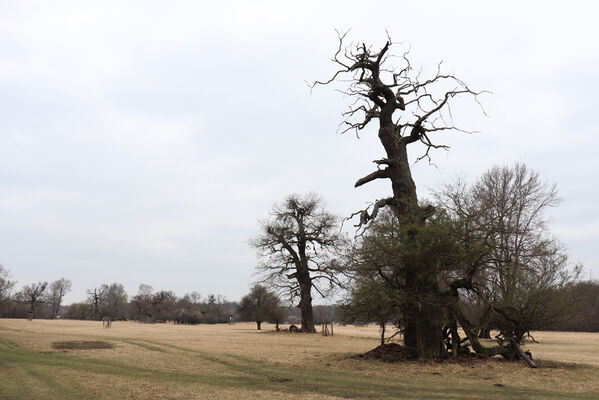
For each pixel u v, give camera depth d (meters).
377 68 25.73
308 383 16.03
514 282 22.97
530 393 14.38
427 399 13.29
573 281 22.42
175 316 115.06
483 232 21.09
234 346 31.12
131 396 12.90
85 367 18.84
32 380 15.15
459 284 21.73
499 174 42.00
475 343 22.06
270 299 66.25
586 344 41.28
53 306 148.25
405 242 20.34
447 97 25.14
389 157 25.44
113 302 145.38
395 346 24.42
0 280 119.81
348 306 21.92
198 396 13.14
